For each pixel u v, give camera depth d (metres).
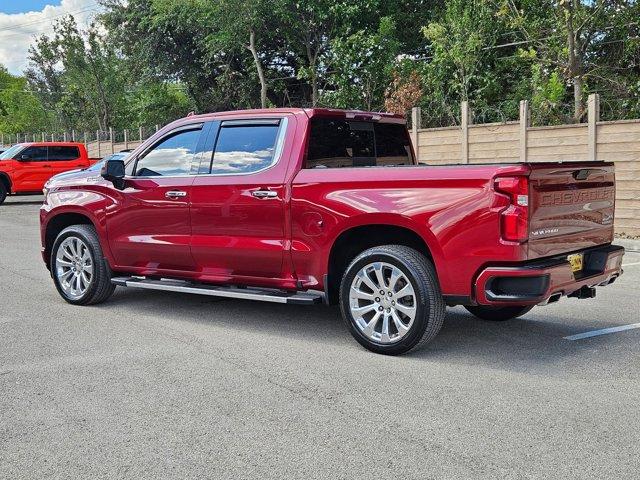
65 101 49.88
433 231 5.25
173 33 34.41
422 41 28.14
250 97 34.53
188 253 6.71
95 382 4.94
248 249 6.27
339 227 5.70
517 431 4.00
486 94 20.14
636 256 10.71
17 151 23.00
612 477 3.41
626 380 4.93
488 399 4.54
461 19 19.88
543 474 3.45
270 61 33.59
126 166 7.25
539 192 5.06
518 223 4.94
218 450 3.78
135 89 45.62
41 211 7.94
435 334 5.45
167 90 40.38
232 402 4.52
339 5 26.16
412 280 5.34
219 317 7.06
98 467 3.58
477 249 5.09
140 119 40.00
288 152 6.12
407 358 5.51
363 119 6.73
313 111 6.18
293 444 3.84
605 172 5.94
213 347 5.88
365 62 24.00
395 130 7.23
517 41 20.73
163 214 6.84
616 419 4.17
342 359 5.50
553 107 16.38
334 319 6.96
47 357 5.59
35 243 13.24
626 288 8.37
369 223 5.56
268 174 6.17
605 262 5.73
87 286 7.50
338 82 24.05
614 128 11.91
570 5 16.25
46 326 6.66
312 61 29.19
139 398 4.60
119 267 7.34
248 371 5.19
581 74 16.89
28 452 3.78
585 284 5.59
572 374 5.07
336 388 4.78
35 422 4.20
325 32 28.61
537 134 12.98
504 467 3.53
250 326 6.66
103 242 7.38
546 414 4.26
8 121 63.66
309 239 5.91
